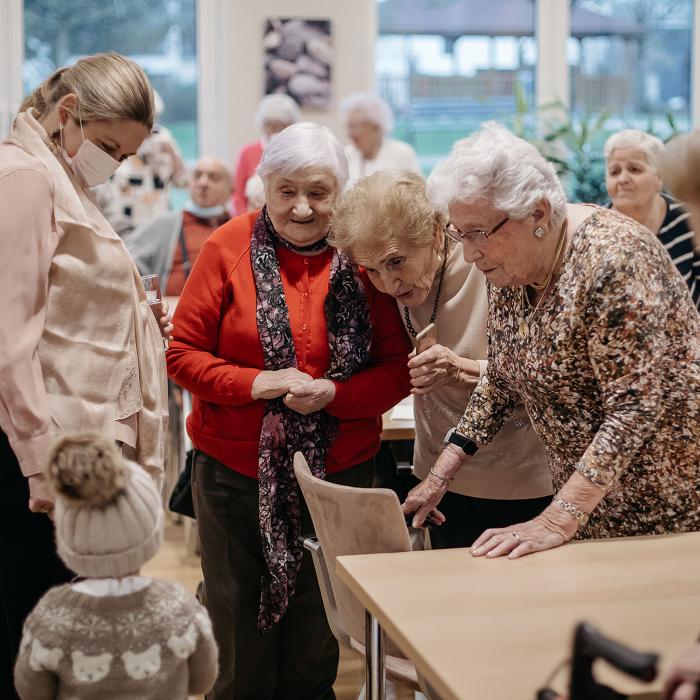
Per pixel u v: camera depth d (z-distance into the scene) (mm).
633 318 1773
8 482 2174
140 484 1633
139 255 5574
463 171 1815
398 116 7262
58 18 6805
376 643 1778
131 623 1638
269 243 2461
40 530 2232
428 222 2254
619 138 4246
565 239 1879
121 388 2234
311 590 2602
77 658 1613
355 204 2252
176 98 7031
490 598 1604
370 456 2602
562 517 1824
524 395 2039
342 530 1985
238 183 6176
